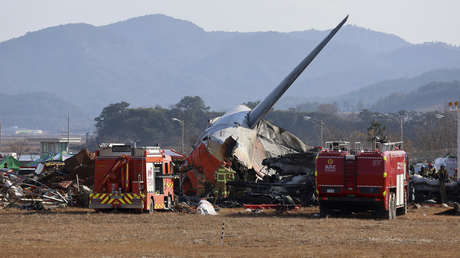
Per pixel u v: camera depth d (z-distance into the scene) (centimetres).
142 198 9875
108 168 9988
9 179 11762
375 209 9550
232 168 13800
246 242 6544
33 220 8731
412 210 11606
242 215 10150
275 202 12025
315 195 12306
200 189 13562
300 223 8581
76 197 11331
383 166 9338
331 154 9556
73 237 6900
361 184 9388
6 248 6038
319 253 5728
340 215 10069
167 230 7638
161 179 10475
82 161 14112
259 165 14738
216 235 7131
